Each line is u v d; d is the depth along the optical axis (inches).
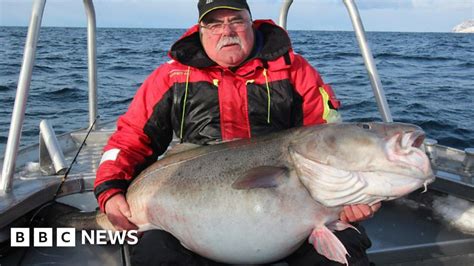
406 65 725.9
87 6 156.2
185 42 109.0
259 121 106.7
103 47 1109.1
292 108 108.8
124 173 100.5
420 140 86.7
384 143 84.2
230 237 87.6
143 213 95.4
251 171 85.1
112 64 673.6
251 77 106.3
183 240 91.6
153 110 106.3
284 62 106.4
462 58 882.1
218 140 106.1
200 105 106.0
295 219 86.2
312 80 110.1
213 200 88.1
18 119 103.1
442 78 552.7
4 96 398.0
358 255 85.7
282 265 94.0
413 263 100.2
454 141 257.1
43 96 401.4
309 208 86.7
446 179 112.7
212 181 89.4
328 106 109.1
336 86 452.4
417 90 445.1
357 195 84.7
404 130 85.4
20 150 140.6
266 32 112.7
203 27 106.2
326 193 85.6
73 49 1002.7
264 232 86.3
